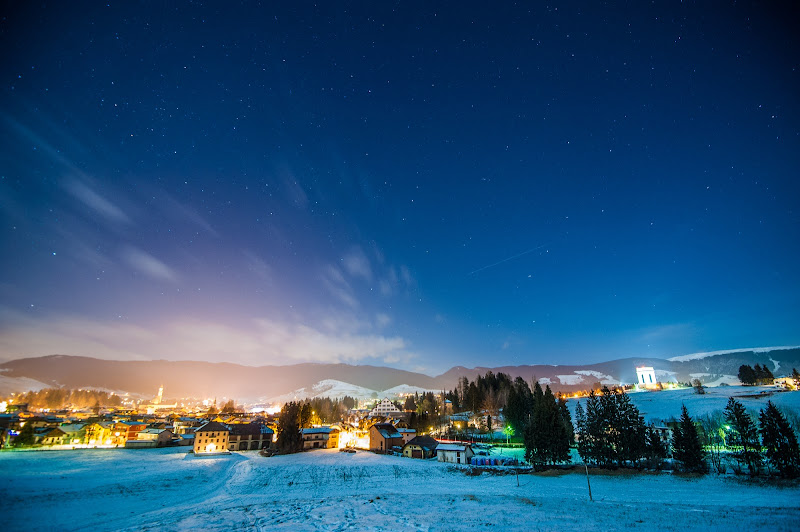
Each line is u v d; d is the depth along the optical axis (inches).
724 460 2743.6
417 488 2267.5
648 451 2755.9
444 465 3166.8
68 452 3646.7
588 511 1612.9
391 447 4232.3
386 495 2023.9
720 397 5620.1
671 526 1352.1
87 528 1393.9
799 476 2194.9
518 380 6998.0
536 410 3075.8
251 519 1497.3
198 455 3924.7
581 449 2974.9
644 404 6151.6
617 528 1343.5
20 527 1350.9
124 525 1432.1
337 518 1512.1
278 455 4015.8
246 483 2460.6
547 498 1903.3
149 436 4995.1
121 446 4650.6
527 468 2888.8
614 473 2598.4
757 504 1704.0
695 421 4008.4
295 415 4485.7
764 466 2459.4
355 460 3523.6
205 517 1531.7
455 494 2041.1
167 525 1405.0
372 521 1466.5
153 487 2175.2
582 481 2418.8
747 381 6909.5
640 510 1616.6
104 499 1804.9
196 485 2358.5
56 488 1891.0
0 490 1726.1
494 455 3521.2
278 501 1888.5
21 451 3472.0
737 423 2491.4
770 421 2327.8
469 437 4714.6
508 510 1647.4
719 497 1883.6
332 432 4889.3
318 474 2795.3
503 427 5408.5
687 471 2509.8
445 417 6747.1
